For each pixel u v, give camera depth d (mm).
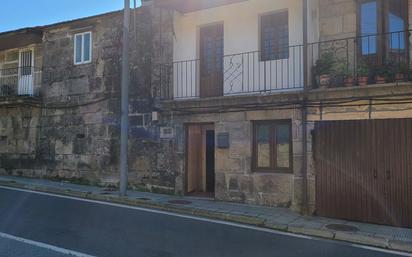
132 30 13242
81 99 14359
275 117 10305
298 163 9906
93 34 14258
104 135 13711
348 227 8367
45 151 15180
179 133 11938
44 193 12086
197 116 11586
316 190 9617
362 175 9070
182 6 11727
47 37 15438
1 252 6090
